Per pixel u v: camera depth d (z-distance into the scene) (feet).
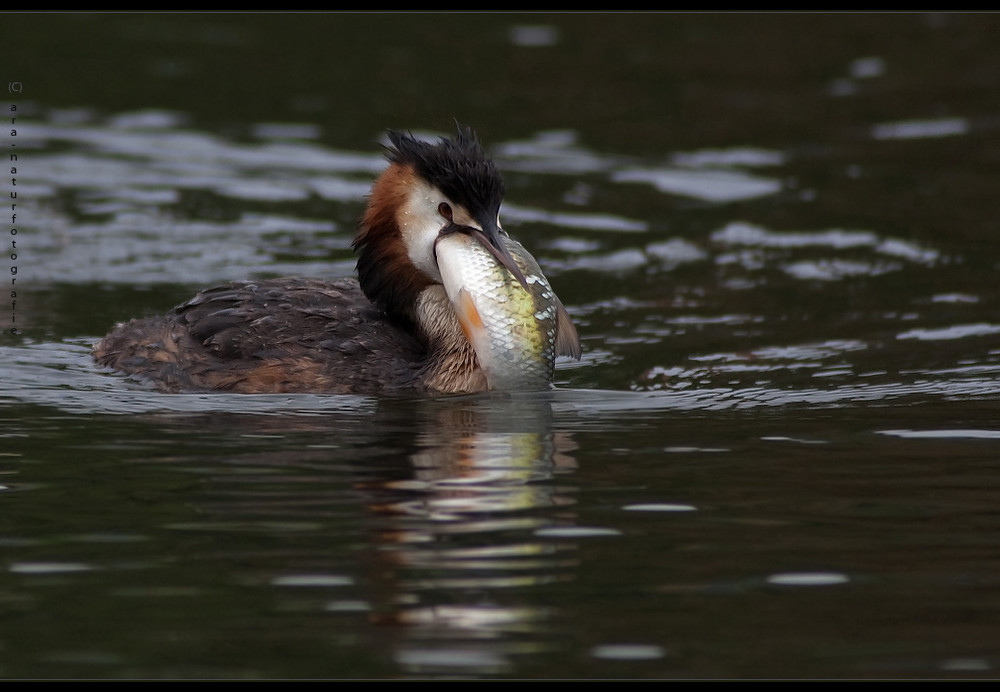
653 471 34.22
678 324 51.11
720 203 67.10
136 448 36.11
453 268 42.34
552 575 27.43
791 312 52.42
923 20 100.01
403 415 39.78
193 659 23.97
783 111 82.23
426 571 27.55
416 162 43.88
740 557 28.45
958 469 34.32
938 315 51.65
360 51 92.73
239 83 86.02
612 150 75.36
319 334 43.91
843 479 33.55
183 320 45.14
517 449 36.19
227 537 29.40
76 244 59.62
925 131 78.59
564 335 43.68
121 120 78.74
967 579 27.35
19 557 28.32
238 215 64.08
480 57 91.97
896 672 23.65
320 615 25.62
